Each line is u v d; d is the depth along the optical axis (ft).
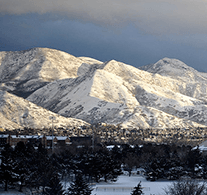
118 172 522.06
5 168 393.70
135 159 637.30
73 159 533.96
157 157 588.91
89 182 484.74
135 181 531.91
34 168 407.85
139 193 342.44
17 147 533.14
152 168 541.75
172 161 558.15
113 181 521.65
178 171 541.34
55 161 481.87
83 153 563.89
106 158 516.73
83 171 489.26
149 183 509.76
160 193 418.51
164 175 540.93
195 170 551.18
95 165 490.08
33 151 541.75
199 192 276.41
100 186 472.85
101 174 504.02
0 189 402.31
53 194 320.09
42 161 431.02
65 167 497.46
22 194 388.57
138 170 651.66
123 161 641.81
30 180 386.52
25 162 439.22
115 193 425.28
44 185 342.85
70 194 331.98
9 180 395.14
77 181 334.85
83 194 332.80
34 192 393.29
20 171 395.14
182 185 295.07
